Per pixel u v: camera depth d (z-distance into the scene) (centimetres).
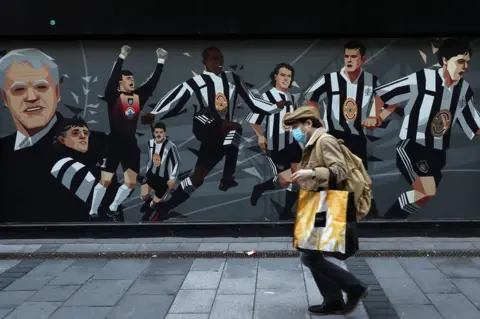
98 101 653
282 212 657
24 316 412
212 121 652
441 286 472
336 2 602
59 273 528
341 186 382
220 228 657
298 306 426
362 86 642
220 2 608
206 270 531
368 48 638
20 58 646
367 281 489
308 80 644
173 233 659
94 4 610
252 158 655
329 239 367
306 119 388
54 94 652
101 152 658
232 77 647
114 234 661
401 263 547
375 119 644
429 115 641
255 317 404
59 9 611
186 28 616
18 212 663
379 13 602
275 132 650
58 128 656
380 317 401
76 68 650
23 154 658
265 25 612
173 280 500
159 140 656
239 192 658
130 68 649
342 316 405
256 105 649
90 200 662
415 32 610
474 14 596
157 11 611
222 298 448
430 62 636
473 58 632
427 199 650
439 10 598
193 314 411
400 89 640
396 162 648
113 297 454
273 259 568
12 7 609
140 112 653
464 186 647
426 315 404
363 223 646
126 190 660
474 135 642
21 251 612
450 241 630
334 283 394
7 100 651
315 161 379
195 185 659
